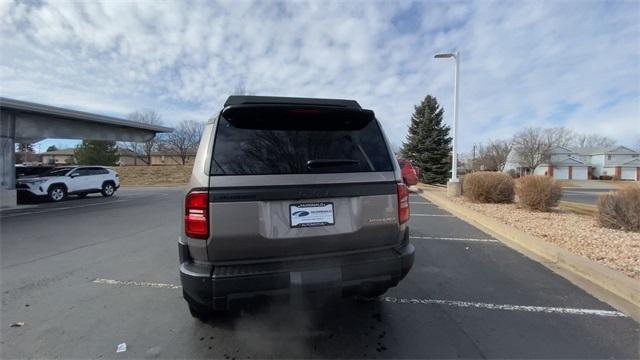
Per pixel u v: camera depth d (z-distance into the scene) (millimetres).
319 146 2771
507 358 2703
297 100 2871
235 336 3068
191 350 2854
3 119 13453
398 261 2869
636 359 2666
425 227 8078
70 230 8102
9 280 4547
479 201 11859
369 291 2822
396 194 2953
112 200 15570
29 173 17297
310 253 2662
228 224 2463
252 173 2541
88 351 2838
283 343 2955
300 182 2605
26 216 10539
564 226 7352
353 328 3201
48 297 3971
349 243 2762
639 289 3740
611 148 65250
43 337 3061
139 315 3490
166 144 57594
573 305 3656
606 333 3068
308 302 2594
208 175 2498
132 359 2725
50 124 15797
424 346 2887
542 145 60469
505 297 3887
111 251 6047
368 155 2918
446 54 14562
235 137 2650
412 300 3812
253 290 2475
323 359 2725
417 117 37406
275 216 2553
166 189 23391
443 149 35625
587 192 25047
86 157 46750
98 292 4121
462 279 4469
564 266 4984
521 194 10117
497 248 6066
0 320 3396
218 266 2510
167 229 8172
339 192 2699
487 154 65000
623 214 6984
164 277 4660
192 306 3092
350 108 2896
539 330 3133
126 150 61781
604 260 4867
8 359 2725
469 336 3039
